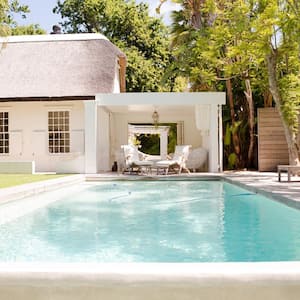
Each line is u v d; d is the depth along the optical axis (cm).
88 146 1518
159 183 1276
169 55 3070
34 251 441
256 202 824
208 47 1430
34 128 1675
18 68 1758
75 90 1645
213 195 959
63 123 1669
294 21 1109
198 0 1838
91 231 552
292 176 1251
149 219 645
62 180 1105
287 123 1302
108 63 1770
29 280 224
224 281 220
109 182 1320
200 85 1911
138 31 3042
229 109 1869
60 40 1866
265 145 1598
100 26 3177
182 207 776
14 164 1562
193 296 221
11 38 1894
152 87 2873
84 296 223
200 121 1638
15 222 628
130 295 222
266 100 1784
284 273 221
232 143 1861
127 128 2028
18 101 1595
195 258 405
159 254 422
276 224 590
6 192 774
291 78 1307
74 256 418
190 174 1437
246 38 1259
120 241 486
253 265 231
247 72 1544
